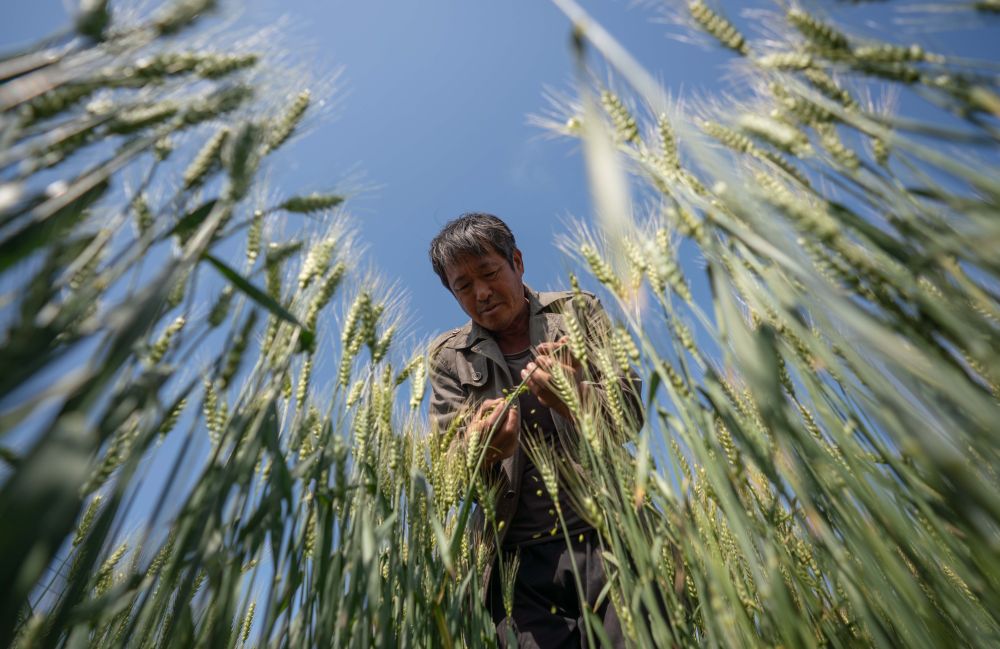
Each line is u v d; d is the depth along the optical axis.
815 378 1.08
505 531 2.07
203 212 0.93
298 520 1.34
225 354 1.10
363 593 1.33
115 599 0.95
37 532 0.51
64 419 0.59
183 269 0.79
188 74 0.98
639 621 1.25
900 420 0.76
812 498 0.97
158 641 1.11
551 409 1.98
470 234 2.30
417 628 1.44
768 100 1.13
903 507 1.02
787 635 0.94
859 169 0.94
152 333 0.92
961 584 1.15
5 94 0.75
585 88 0.96
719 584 1.13
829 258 0.95
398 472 1.62
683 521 1.19
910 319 0.87
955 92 0.84
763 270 0.96
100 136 0.89
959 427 0.76
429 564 1.54
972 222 0.80
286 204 1.26
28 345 0.68
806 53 1.01
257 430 1.13
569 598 1.93
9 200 0.71
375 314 1.64
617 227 0.95
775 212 0.93
